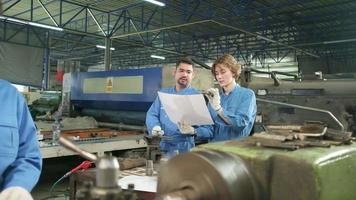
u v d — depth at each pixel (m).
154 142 1.61
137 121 3.18
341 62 8.24
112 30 6.72
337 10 5.90
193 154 0.50
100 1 6.08
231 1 5.62
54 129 2.79
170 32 7.82
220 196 0.45
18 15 7.02
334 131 0.82
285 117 2.38
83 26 7.67
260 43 8.11
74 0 6.09
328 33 7.22
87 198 0.44
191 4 5.86
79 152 0.49
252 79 2.69
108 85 3.27
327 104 2.25
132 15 6.84
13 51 7.52
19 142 0.98
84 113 3.74
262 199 0.48
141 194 1.13
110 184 0.42
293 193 0.55
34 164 0.98
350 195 0.63
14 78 7.52
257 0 5.53
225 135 1.69
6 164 0.92
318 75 2.66
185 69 1.95
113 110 3.39
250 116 1.67
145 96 2.91
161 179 0.53
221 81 1.73
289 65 8.66
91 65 11.99
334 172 0.58
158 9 6.23
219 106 1.55
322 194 0.54
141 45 7.72
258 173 0.58
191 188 0.48
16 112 0.98
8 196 0.78
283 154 0.58
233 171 0.47
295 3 5.57
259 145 0.66
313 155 0.57
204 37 8.20
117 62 11.58
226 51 8.66
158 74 2.80
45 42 8.06
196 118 1.58
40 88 7.83
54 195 2.85
